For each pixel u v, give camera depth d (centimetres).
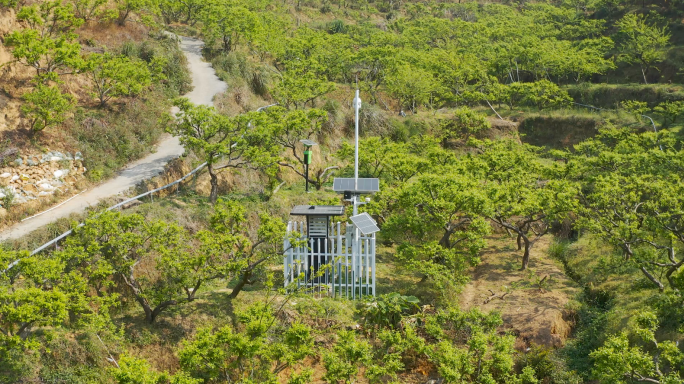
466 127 4503
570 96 5512
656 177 2794
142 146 3022
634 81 5844
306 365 1995
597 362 1684
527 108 5272
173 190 2788
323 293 2258
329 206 2322
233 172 2986
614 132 3966
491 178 2967
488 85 5281
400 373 1995
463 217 2731
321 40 5059
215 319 2050
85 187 2642
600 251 2727
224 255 2369
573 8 7831
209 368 1675
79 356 1798
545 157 4612
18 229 2234
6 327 1747
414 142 3900
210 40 4503
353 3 8106
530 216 2722
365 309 2150
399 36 6188
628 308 2211
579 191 2581
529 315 2214
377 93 4956
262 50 4606
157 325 1984
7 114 2716
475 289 2456
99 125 2945
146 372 1510
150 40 4091
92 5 4034
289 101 3791
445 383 1852
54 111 2755
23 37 2789
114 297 1811
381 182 2852
